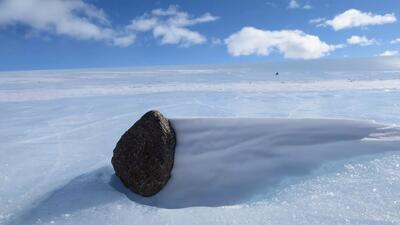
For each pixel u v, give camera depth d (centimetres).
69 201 282
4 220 264
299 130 322
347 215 230
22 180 337
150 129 307
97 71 2630
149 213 256
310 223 225
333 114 630
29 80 1784
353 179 271
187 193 287
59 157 409
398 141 304
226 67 2858
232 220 237
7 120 671
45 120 661
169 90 1162
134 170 293
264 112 678
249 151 311
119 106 818
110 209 265
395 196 244
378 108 678
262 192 275
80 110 777
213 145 320
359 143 307
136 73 2242
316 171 287
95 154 416
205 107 758
